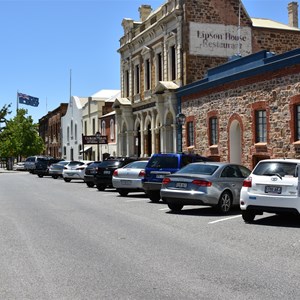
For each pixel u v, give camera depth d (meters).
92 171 26.36
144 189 18.17
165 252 8.66
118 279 6.84
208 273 7.16
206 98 27.81
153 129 36.34
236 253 8.55
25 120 75.75
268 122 22.27
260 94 22.81
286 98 21.06
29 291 6.27
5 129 66.00
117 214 14.12
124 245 9.31
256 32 34.09
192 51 32.03
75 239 9.96
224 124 25.92
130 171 19.94
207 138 27.66
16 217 13.48
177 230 11.10
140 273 7.17
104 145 51.03
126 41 42.47
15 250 8.88
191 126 29.91
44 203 17.47
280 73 21.41
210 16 32.69
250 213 12.29
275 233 10.65
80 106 63.00
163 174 17.55
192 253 8.57
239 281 6.71
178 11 32.12
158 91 32.97
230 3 33.28
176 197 14.19
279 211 11.66
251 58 23.75
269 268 7.46
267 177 11.94
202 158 18.45
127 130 41.56
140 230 11.10
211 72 27.56
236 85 24.75
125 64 43.19
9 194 21.81
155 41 36.53
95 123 55.44
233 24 33.31
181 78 32.12
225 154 25.81
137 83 41.00
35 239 9.98
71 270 7.38
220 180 14.31
